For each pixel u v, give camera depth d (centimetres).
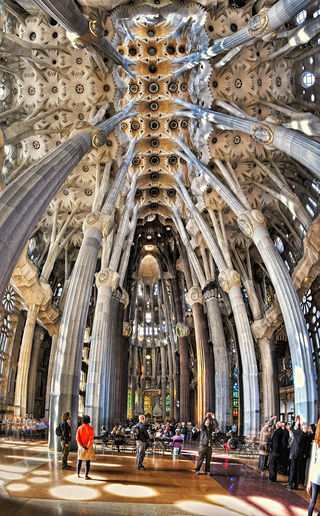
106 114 2398
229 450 1897
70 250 3391
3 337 3156
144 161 3127
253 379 2347
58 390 1609
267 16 1667
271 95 2305
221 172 2620
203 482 854
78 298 1831
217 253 2728
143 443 1038
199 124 2581
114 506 605
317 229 2034
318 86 2267
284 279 1972
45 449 1522
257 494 738
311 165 1585
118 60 2191
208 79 2309
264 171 2544
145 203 3525
